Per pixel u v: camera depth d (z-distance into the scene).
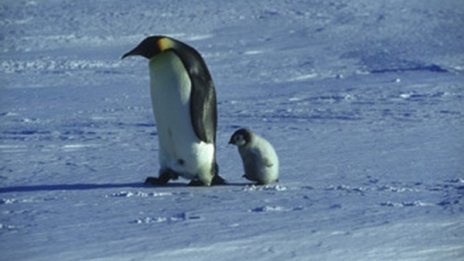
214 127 36.88
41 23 163.75
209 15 176.38
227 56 127.12
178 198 32.59
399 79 95.25
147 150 49.25
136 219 27.73
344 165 42.12
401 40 138.12
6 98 84.00
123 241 24.14
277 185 35.81
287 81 99.62
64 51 129.50
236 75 106.75
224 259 21.78
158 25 163.75
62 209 30.20
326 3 190.12
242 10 182.62
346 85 91.62
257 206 30.22
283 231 25.28
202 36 152.50
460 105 70.88
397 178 37.72
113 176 39.38
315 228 25.69
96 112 73.06
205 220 27.36
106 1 195.50
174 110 36.03
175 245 23.45
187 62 35.97
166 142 36.78
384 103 73.25
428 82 90.56
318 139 53.03
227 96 85.06
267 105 74.81
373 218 27.30
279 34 152.00
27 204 31.52
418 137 53.00
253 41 144.75
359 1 191.38
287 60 121.25
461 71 101.12
